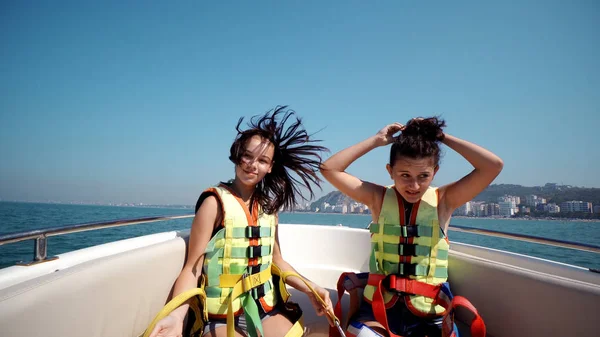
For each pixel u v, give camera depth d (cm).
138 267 158
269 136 181
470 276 188
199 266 165
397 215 175
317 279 300
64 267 143
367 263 295
